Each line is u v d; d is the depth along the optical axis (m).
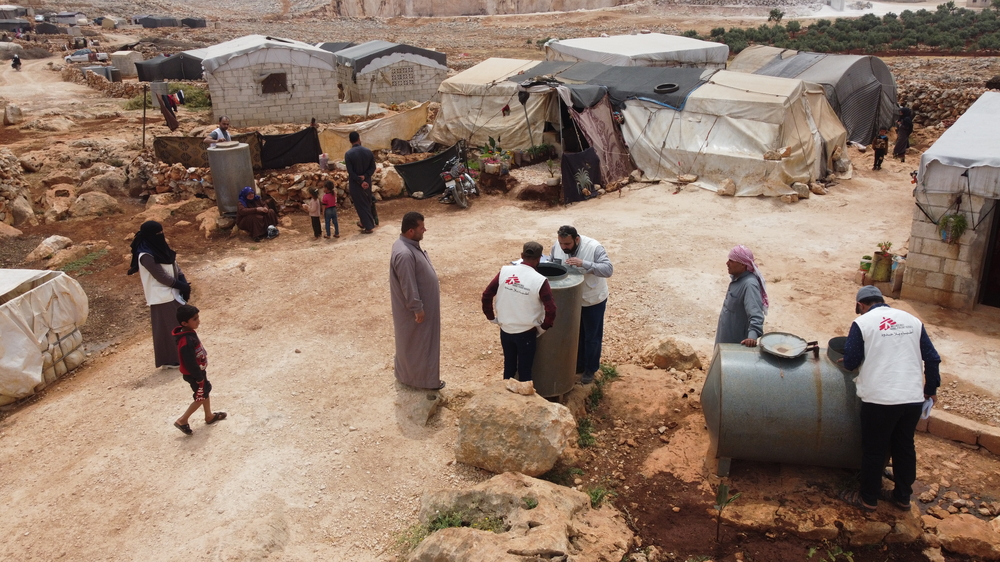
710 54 23.34
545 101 17.80
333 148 19.17
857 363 5.07
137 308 10.09
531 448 5.75
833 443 5.31
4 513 5.56
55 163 18.64
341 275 10.84
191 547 5.07
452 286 10.26
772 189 14.77
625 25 64.50
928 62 32.78
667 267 10.85
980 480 5.98
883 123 20.95
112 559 5.03
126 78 42.53
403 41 60.62
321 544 5.21
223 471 6.00
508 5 85.00
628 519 5.51
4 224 13.78
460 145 16.16
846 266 10.90
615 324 8.94
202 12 90.38
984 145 8.82
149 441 6.45
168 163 16.53
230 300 9.98
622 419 6.73
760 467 5.90
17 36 58.22
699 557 5.16
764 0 68.25
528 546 4.48
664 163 16.58
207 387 6.50
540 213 14.44
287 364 7.88
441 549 4.59
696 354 7.68
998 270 9.38
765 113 15.15
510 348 6.42
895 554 5.19
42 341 7.80
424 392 6.95
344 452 6.25
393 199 15.77
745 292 6.09
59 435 6.65
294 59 24.22
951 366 7.67
